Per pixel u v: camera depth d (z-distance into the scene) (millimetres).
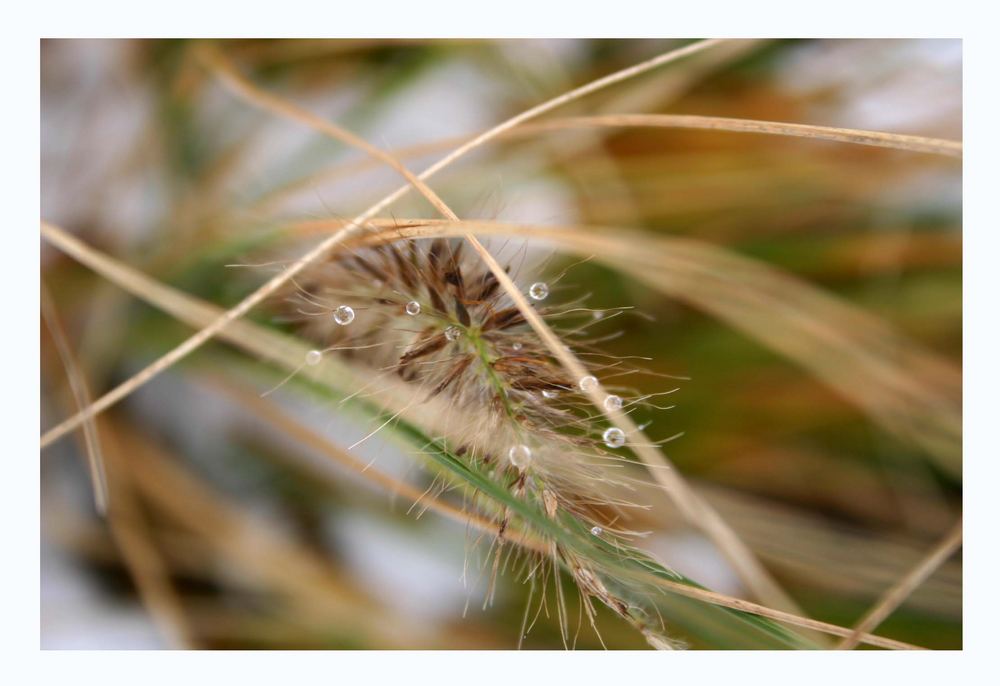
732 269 401
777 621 348
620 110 415
